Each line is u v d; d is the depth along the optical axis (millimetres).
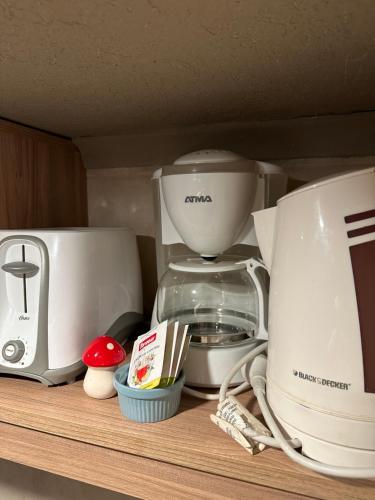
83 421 496
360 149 732
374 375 370
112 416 506
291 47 427
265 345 543
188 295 672
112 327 660
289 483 410
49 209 838
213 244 604
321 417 390
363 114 680
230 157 581
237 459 428
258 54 443
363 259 368
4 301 593
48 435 516
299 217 401
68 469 508
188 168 574
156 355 494
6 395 561
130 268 717
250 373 537
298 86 552
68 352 578
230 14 353
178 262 635
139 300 748
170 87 556
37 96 593
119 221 924
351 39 407
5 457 540
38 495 897
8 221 743
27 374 577
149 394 474
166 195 606
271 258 471
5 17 357
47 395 561
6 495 927
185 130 783
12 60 457
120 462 481
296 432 412
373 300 367
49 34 391
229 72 499
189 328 609
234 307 650
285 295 418
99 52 436
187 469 451
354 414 376
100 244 634
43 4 333
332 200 379
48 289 570
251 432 433
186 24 372
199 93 580
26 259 589
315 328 389
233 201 580
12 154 746
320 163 763
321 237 384
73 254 583
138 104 634
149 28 380
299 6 339
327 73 503
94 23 369
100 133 833
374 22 369
